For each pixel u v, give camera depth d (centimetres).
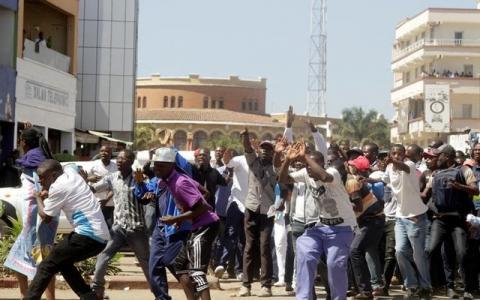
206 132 11012
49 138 3903
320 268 1152
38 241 1119
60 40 3972
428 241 1466
